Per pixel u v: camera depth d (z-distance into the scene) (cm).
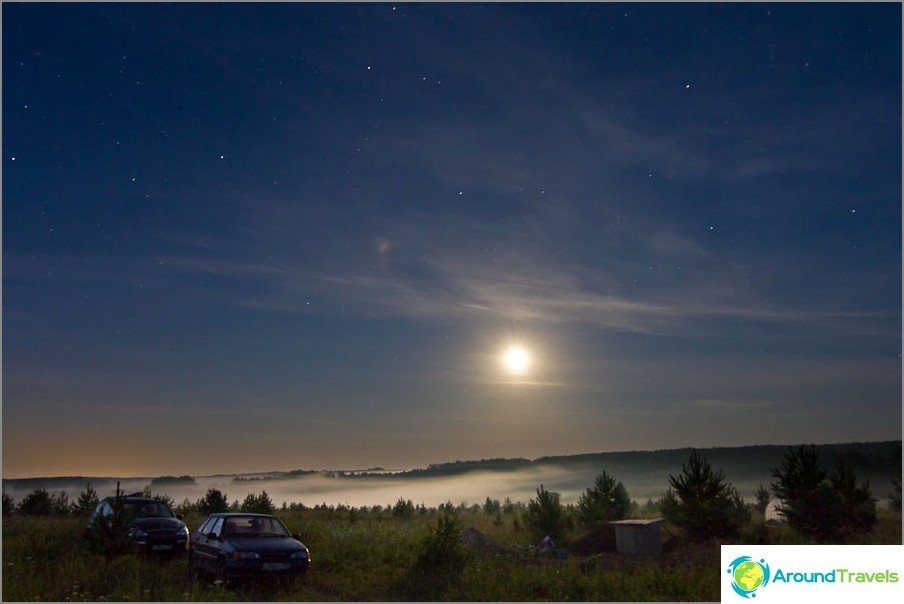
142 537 1928
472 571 1692
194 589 1399
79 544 2002
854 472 2642
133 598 1327
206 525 1692
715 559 2023
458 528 1777
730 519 2639
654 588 1547
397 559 1956
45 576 1523
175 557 1972
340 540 2234
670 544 2505
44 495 3609
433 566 1703
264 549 1513
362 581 1641
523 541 2745
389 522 3697
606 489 3428
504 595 1460
